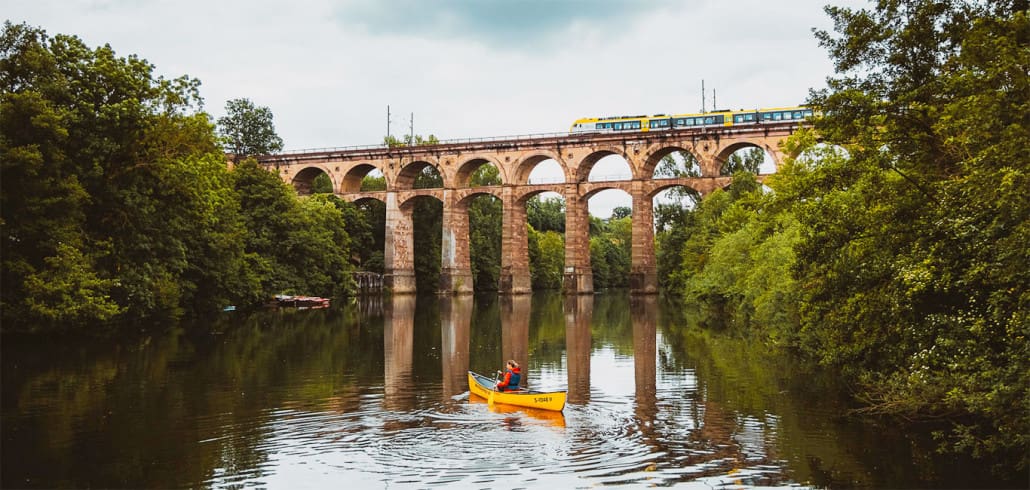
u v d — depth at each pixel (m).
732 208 67.88
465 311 76.12
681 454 19.69
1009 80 18.98
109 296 43.19
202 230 60.50
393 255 113.94
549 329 55.41
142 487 17.25
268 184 84.75
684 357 38.62
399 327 57.25
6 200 38.25
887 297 23.25
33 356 38.69
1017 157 17.53
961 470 18.31
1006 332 18.80
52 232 39.72
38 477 18.02
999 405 17.97
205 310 65.12
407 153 113.69
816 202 27.30
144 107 45.66
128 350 41.31
